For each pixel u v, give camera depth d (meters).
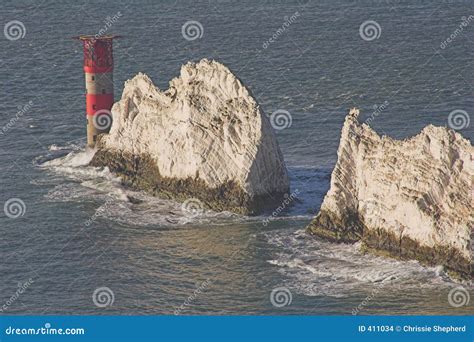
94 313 177.25
